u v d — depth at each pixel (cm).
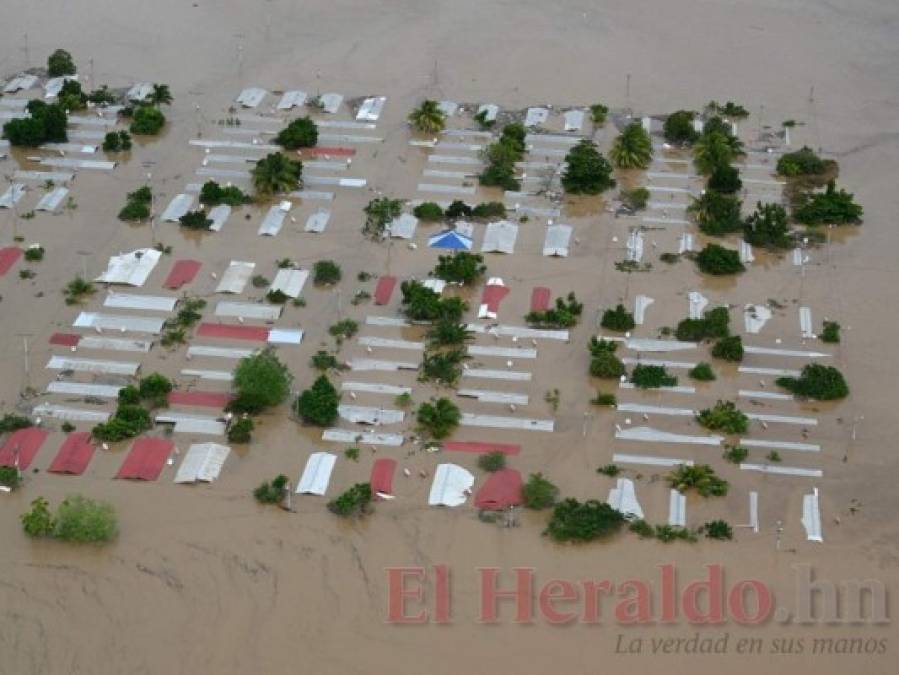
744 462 7512
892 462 7550
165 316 8581
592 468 7456
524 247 9512
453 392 8000
